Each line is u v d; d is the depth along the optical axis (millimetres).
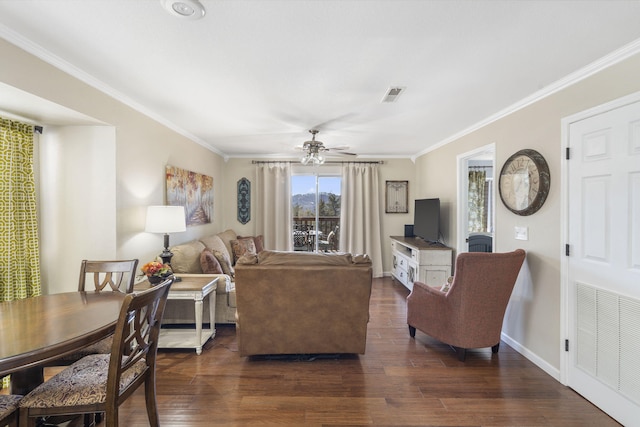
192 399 2127
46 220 2697
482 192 6055
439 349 2900
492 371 2504
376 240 5852
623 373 1880
